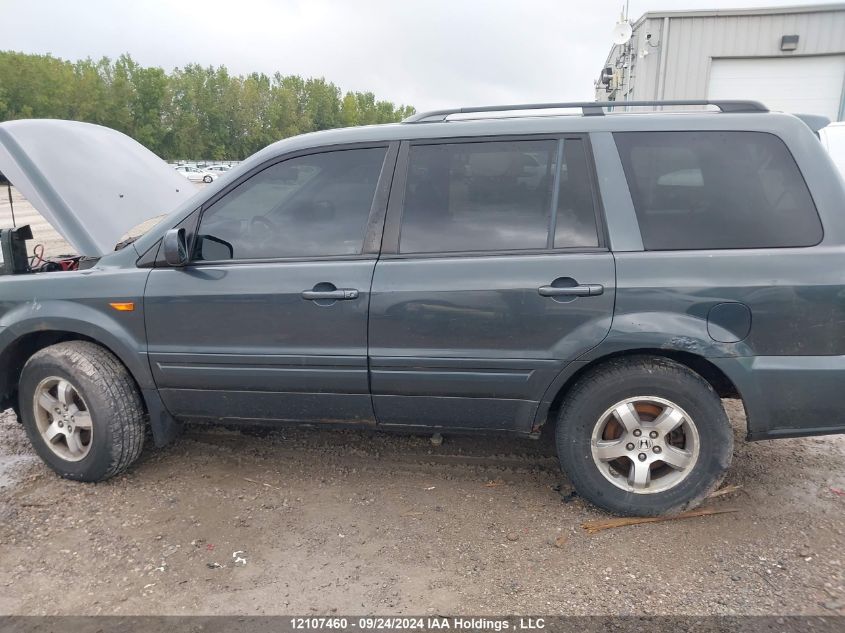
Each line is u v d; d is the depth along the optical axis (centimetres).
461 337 302
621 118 306
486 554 288
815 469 359
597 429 305
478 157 311
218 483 352
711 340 284
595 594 260
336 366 315
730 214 290
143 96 7975
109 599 261
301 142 329
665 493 305
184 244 321
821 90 1579
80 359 336
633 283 287
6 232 368
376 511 323
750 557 282
